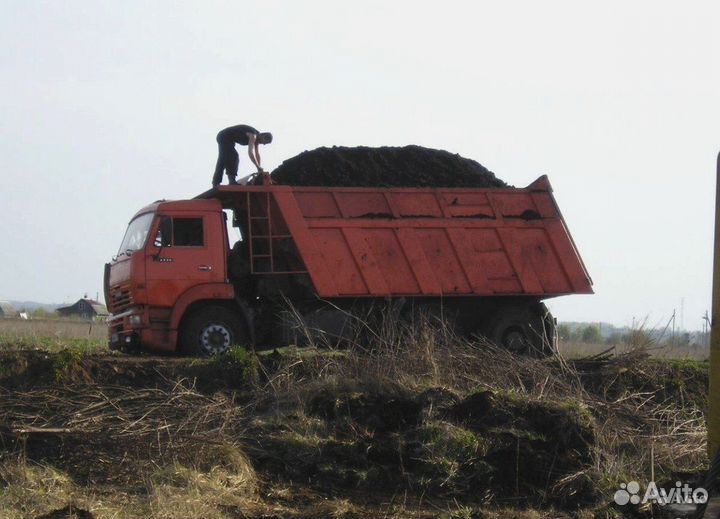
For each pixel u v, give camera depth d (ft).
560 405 42.75
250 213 60.54
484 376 47.39
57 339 74.79
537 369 48.49
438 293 62.49
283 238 60.90
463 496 38.50
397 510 35.99
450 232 63.52
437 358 47.88
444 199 64.08
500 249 64.49
